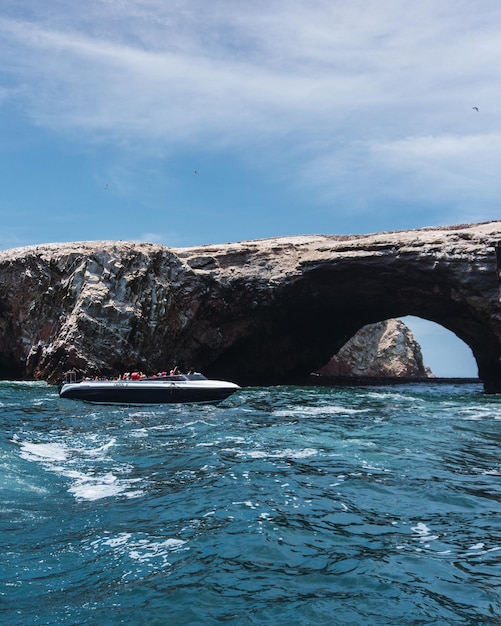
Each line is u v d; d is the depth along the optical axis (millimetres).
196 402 28938
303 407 28094
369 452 17234
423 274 38688
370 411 26766
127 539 9984
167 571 8758
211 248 44969
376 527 10852
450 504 12305
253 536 10172
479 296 37219
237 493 12711
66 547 9594
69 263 40469
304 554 9508
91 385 28875
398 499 12578
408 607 7828
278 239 46719
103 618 7363
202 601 7836
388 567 9086
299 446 17938
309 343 49562
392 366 68375
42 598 7871
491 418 24984
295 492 12859
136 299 39906
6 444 17281
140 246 41938
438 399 33156
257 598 7973
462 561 9398
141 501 12156
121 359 38594
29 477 13750
